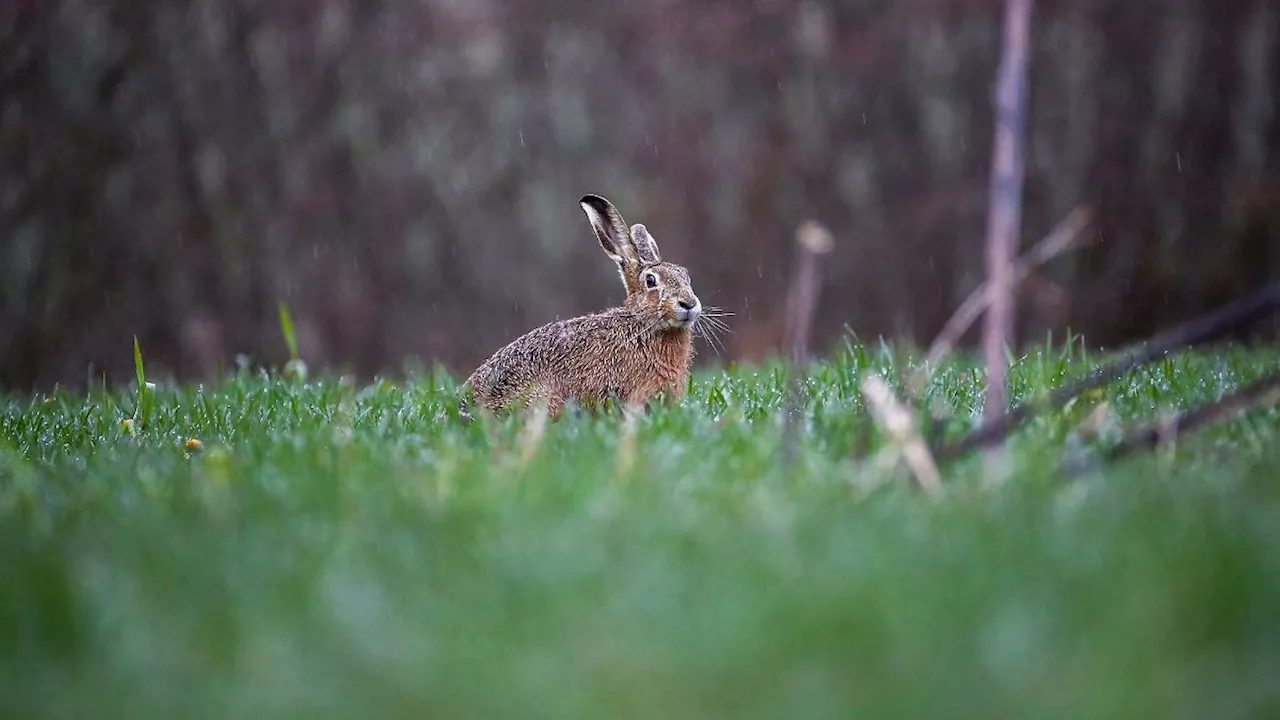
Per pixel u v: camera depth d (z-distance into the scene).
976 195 29.53
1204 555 6.49
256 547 7.06
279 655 5.93
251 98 28.67
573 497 7.73
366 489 8.08
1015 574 6.42
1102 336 28.70
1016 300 28.53
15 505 8.30
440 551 6.95
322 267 28.53
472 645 6.00
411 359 27.89
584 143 29.31
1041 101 29.45
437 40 29.34
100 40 28.14
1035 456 8.53
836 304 29.28
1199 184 29.02
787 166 29.66
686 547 6.86
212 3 28.50
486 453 9.31
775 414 10.34
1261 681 5.63
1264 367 12.80
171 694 5.71
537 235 28.88
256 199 28.53
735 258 29.19
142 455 10.00
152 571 6.75
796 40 30.06
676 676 5.72
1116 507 7.39
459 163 29.00
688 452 8.88
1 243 27.95
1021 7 9.59
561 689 5.68
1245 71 28.92
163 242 28.23
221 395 13.48
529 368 12.51
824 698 5.60
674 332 12.84
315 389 13.48
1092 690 5.56
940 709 5.53
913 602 6.16
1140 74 29.28
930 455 8.32
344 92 28.97
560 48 29.58
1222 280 28.72
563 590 6.38
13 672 5.95
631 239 13.48
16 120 27.97
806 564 6.61
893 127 29.95
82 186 28.19
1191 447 8.89
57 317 28.05
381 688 5.71
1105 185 29.23
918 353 15.22
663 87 29.75
